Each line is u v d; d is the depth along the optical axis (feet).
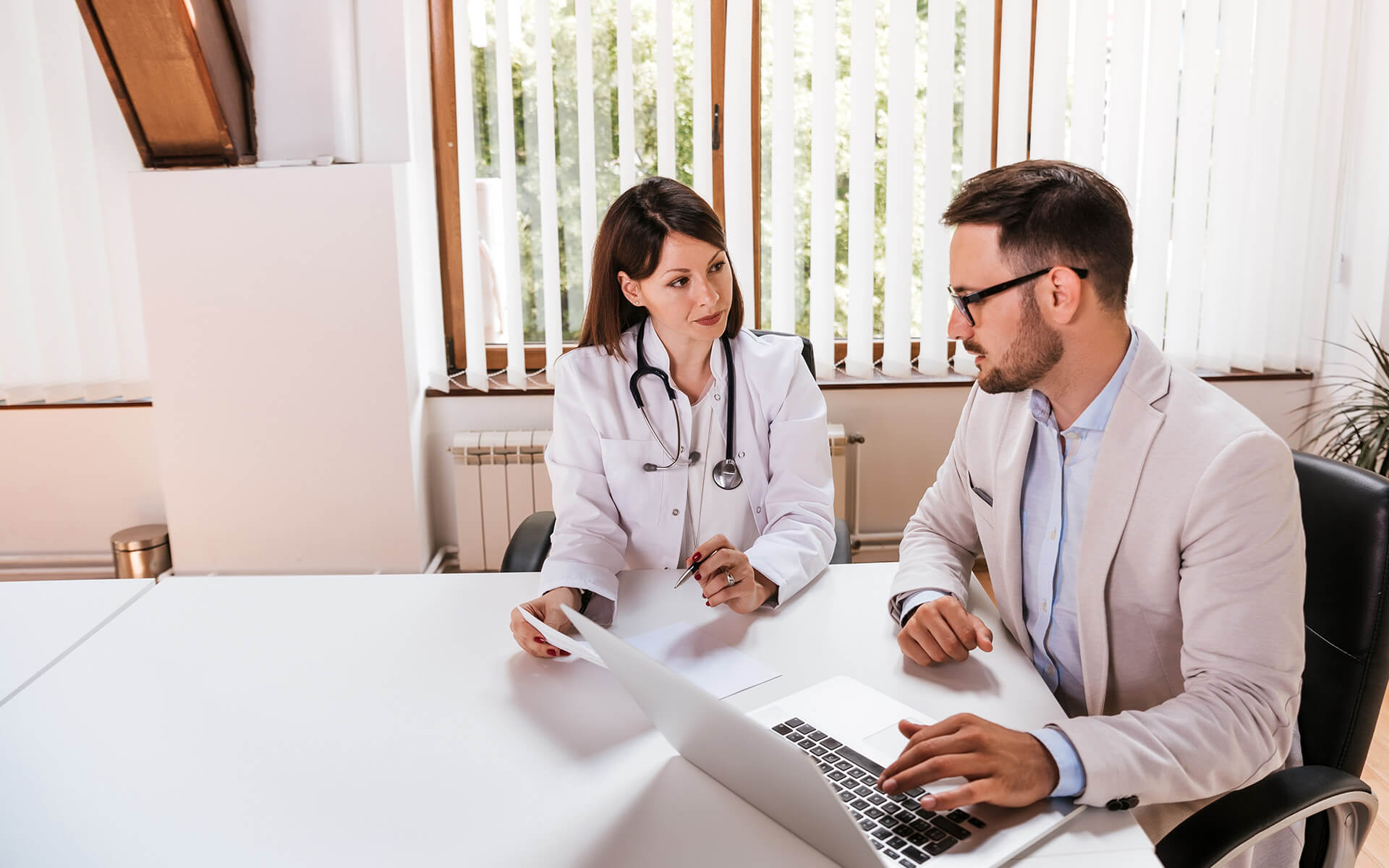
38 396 10.52
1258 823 3.06
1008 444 4.17
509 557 5.51
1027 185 3.45
